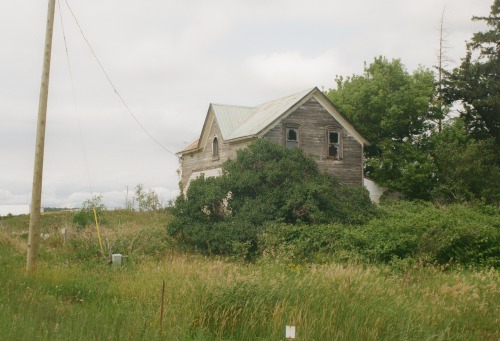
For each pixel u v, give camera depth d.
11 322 8.53
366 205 28.11
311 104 36.94
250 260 24.42
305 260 21.22
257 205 26.38
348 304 10.30
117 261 20.16
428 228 21.61
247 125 38.53
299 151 28.62
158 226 31.08
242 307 9.78
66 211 48.28
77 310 10.79
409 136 46.84
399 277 16.53
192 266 17.25
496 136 47.25
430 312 11.13
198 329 9.09
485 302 12.52
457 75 47.53
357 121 47.03
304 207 25.92
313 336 8.72
